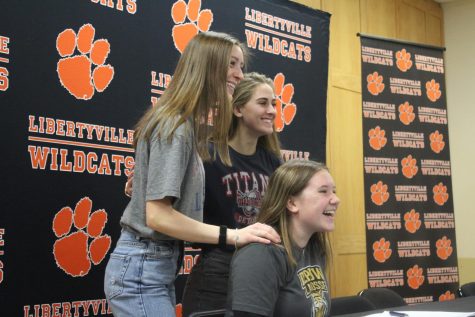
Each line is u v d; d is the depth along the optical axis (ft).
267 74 12.48
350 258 15.05
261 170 7.03
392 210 14.75
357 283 15.10
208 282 6.39
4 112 8.42
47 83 8.93
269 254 4.99
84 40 9.43
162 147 5.08
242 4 12.10
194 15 11.18
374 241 14.42
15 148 8.50
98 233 9.36
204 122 5.40
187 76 5.41
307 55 13.34
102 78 9.63
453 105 18.30
